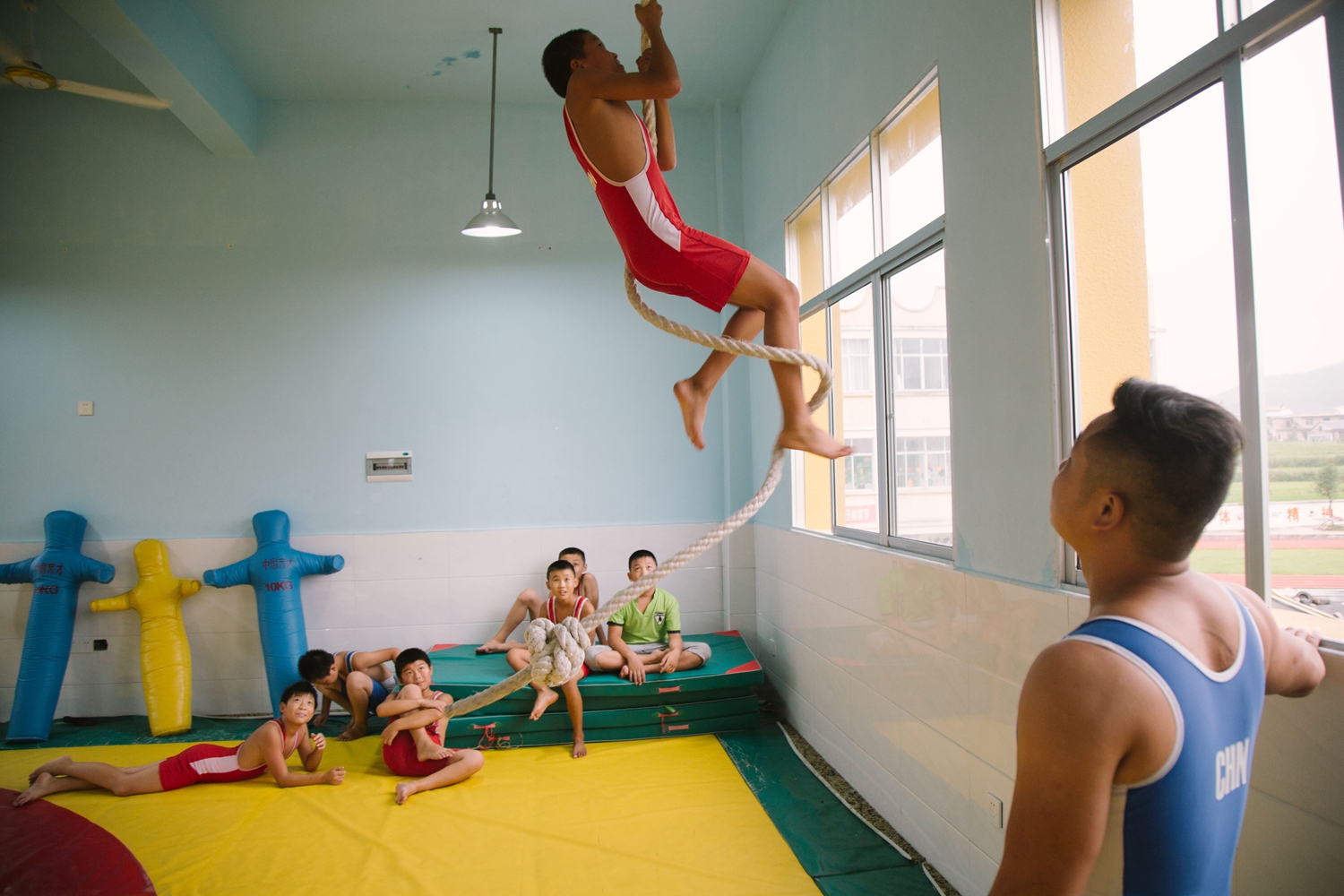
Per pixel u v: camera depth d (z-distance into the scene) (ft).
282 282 16.83
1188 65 5.73
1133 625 2.95
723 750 13.32
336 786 11.96
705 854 9.70
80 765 11.75
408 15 14.20
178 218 16.69
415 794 11.57
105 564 15.60
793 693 14.56
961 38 8.64
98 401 16.33
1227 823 2.98
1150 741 2.78
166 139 16.72
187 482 16.39
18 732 14.32
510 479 17.15
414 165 17.24
